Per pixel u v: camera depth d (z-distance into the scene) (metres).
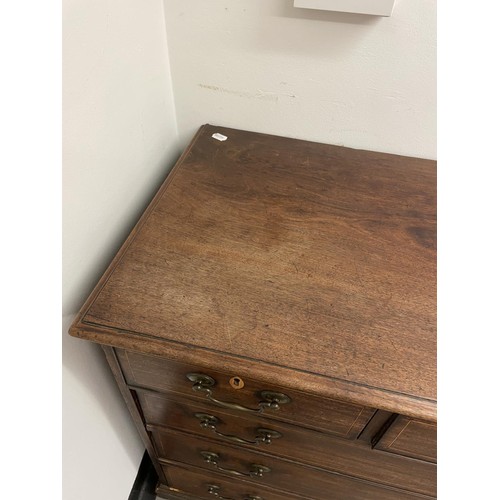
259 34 0.72
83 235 0.58
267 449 0.72
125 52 0.61
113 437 0.82
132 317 0.53
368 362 0.49
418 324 0.53
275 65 0.75
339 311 0.54
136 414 0.73
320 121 0.81
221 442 0.75
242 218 0.67
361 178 0.75
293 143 0.83
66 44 0.47
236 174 0.75
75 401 0.64
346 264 0.60
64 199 0.52
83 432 0.69
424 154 0.80
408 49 0.68
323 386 0.47
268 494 0.89
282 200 0.70
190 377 0.57
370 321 0.53
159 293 0.55
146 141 0.74
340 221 0.67
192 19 0.72
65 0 0.45
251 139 0.83
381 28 0.67
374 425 0.55
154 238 0.63
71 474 0.68
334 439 0.61
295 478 0.78
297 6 0.65
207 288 0.56
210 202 0.69
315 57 0.72
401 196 0.72
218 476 0.89
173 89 0.82
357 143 0.82
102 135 0.58
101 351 0.69
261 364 0.49
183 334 0.51
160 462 0.91
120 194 0.67
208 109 0.84
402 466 0.62
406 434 0.54
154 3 0.67
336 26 0.68
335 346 0.50
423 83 0.71
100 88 0.55
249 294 0.56
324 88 0.76
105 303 0.54
